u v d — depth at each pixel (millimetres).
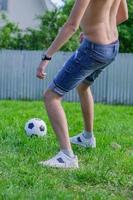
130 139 7113
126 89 16453
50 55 4777
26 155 5430
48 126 7812
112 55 4980
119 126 8539
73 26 4676
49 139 6426
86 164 5164
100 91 16500
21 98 16797
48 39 18625
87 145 5879
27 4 23625
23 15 23594
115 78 16438
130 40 20031
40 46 18516
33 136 6578
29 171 4633
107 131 7816
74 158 4949
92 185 4391
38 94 16719
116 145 6367
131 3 20469
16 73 16812
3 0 23219
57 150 5695
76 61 4836
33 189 4043
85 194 4016
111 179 4512
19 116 9594
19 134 6715
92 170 4727
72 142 5910
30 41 18594
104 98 16500
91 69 4926
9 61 16828
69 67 4855
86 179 4504
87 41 4836
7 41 18406
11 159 5133
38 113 10469
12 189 3990
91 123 5816
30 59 16734
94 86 16484
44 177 4461
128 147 6523
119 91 16484
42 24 18891
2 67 16859
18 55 16781
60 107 4941
